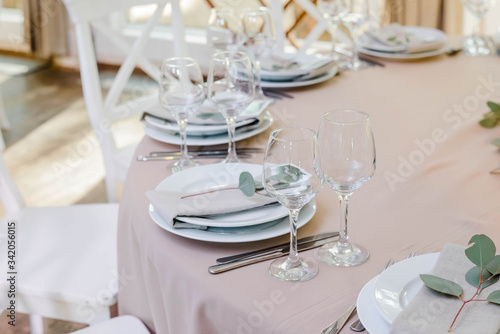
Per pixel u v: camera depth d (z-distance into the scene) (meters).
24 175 3.09
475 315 0.69
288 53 1.81
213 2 4.10
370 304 0.76
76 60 4.65
